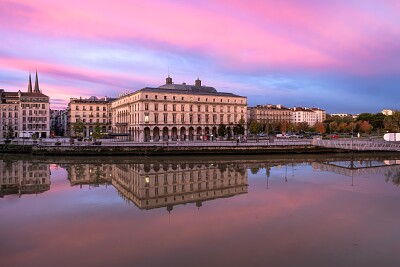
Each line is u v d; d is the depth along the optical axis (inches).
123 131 5541.3
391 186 1540.4
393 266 681.6
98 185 1670.8
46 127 6240.2
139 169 2268.7
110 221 1011.3
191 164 2541.8
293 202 1232.8
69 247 800.3
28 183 1734.7
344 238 839.7
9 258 738.2
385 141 3764.8
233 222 982.4
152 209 1157.1
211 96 5324.8
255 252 756.0
